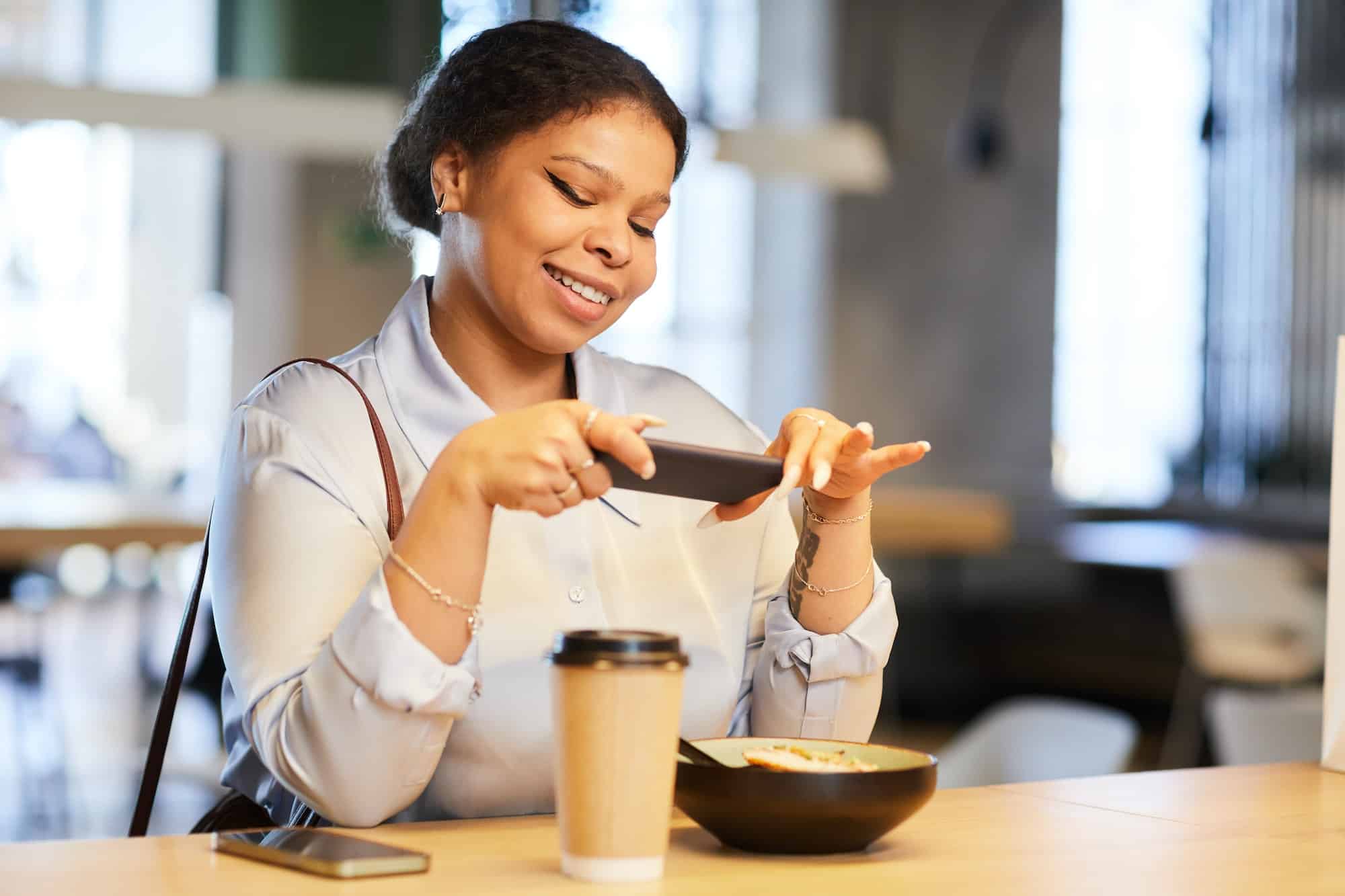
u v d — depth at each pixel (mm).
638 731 996
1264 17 7324
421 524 1135
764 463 1208
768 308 8039
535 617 1373
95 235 7988
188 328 8023
